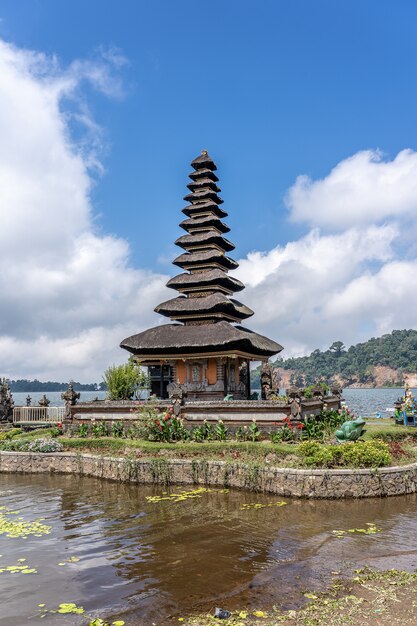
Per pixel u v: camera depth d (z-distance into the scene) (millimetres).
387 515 17406
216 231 40156
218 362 34000
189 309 35344
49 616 10195
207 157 41938
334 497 19562
